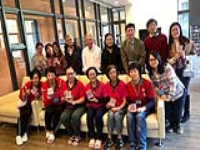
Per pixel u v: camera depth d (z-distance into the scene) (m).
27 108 3.46
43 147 3.06
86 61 4.07
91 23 8.25
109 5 9.91
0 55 4.21
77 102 3.20
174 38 3.20
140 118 2.67
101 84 3.11
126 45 3.48
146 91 2.87
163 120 2.70
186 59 3.28
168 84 2.89
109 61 3.80
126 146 2.88
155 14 10.80
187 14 10.62
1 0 4.02
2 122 3.97
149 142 2.93
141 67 3.18
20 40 4.54
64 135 3.38
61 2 6.05
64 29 6.20
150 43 3.37
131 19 10.82
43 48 4.49
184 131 3.14
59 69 4.20
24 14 4.62
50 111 3.33
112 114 2.89
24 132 3.36
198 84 5.42
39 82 3.51
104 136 3.14
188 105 3.41
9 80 4.28
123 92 2.95
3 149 3.11
